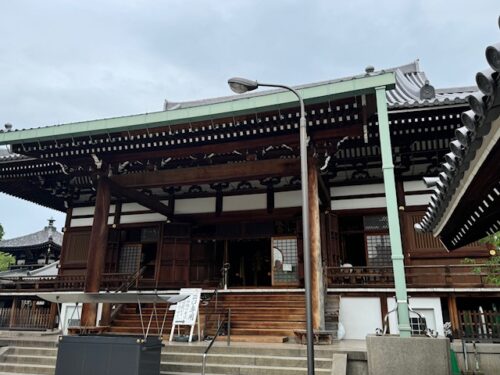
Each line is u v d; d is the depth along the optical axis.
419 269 13.97
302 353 8.77
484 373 9.38
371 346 6.98
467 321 11.12
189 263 16.73
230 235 17.22
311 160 11.47
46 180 18.12
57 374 7.50
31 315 15.88
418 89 17.61
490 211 5.38
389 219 8.17
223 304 13.45
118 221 18.20
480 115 3.35
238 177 12.28
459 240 7.48
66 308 15.48
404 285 7.61
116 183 13.37
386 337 6.96
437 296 12.41
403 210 14.69
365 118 10.48
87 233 18.77
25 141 12.38
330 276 13.45
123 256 18.00
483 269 13.16
